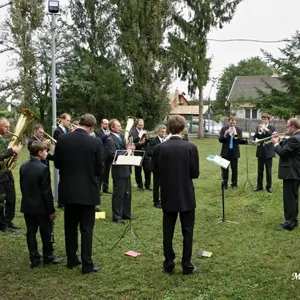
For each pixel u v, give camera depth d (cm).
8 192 605
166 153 423
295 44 2141
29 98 2177
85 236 443
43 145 459
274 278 425
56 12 744
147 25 2292
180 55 2422
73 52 2369
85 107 2334
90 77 2344
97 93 2270
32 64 2159
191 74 2505
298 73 2141
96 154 436
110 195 889
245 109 3931
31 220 462
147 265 470
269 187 886
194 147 431
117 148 673
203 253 499
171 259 443
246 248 526
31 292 402
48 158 460
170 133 445
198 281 422
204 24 2500
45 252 471
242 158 1523
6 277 438
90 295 395
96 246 537
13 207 615
